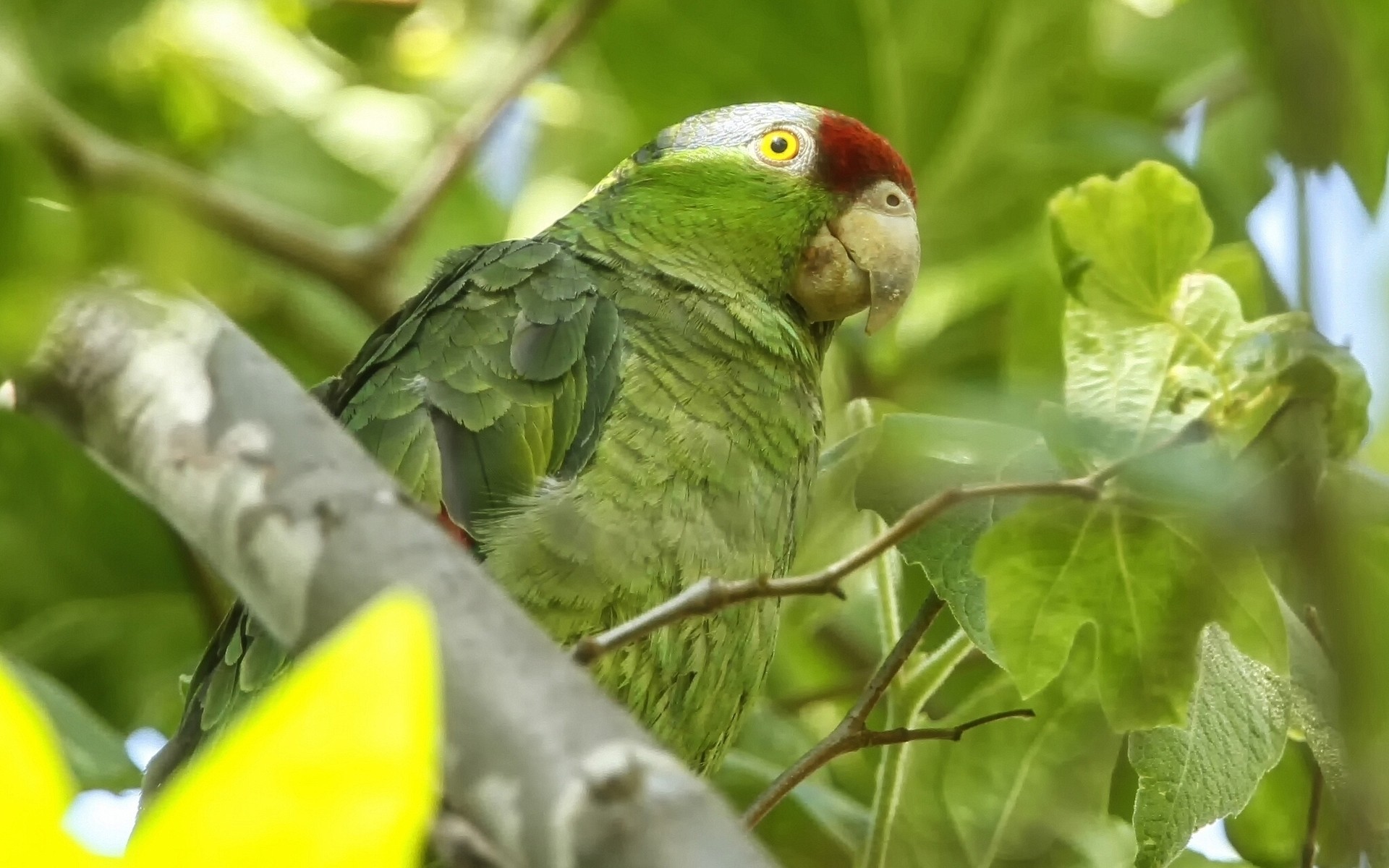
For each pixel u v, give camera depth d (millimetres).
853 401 8008
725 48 10125
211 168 10258
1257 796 6723
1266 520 5398
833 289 7594
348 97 10523
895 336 9398
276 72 10383
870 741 5539
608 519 6273
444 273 7102
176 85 10234
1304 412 5562
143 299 4523
